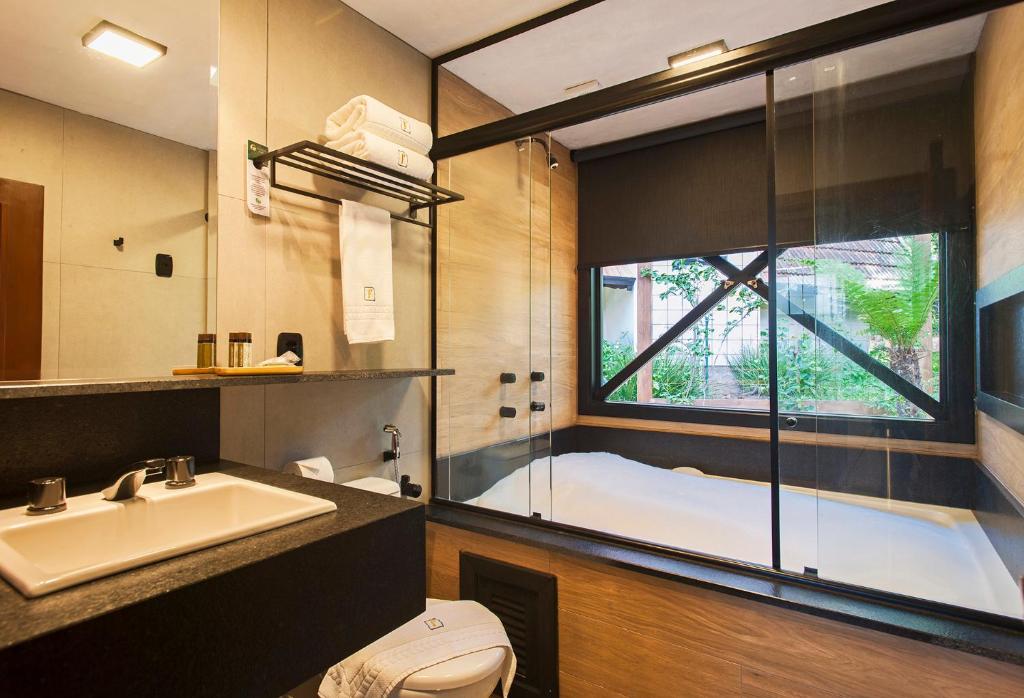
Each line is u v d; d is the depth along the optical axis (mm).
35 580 621
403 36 1974
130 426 1228
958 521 1298
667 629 1438
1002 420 1230
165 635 621
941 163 1413
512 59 2078
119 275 1186
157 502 1028
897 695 1139
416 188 1849
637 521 2100
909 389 1391
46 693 523
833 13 1782
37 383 1040
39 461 1083
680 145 2633
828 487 1438
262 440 1516
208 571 680
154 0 1271
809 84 1490
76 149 1121
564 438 2812
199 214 1354
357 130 1553
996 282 1251
